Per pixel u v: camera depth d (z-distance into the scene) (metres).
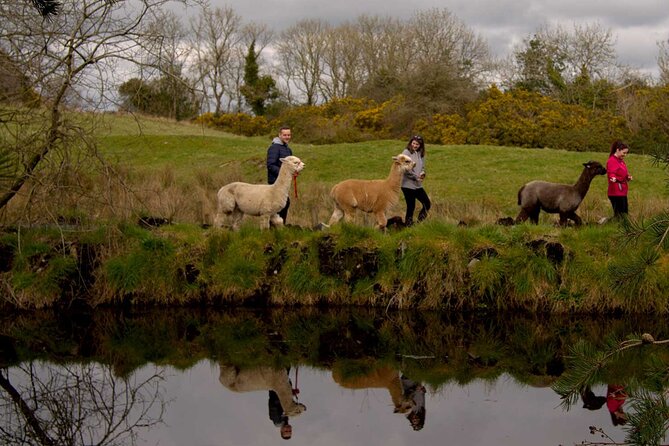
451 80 38.56
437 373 8.10
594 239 10.46
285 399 7.20
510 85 47.16
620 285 5.50
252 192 10.79
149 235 10.93
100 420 6.77
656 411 4.91
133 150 26.27
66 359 8.65
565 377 5.46
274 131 42.44
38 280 10.40
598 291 10.12
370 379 7.88
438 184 18.98
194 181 18.69
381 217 11.28
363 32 58.16
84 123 10.33
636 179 18.64
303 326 9.96
